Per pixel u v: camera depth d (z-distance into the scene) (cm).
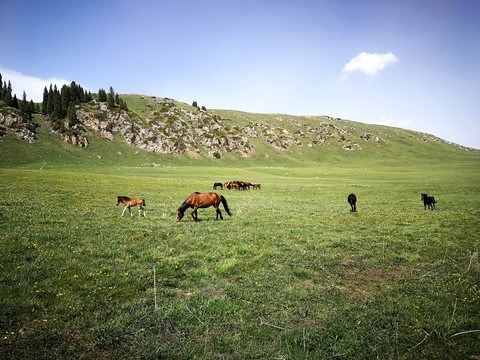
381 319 667
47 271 827
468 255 1184
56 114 13738
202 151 16925
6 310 597
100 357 504
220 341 565
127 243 1217
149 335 578
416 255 1184
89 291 727
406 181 7119
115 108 16638
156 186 4756
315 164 18350
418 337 593
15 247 1015
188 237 1370
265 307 709
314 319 669
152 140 15600
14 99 13888
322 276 949
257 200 3534
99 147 13400
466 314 684
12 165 9412
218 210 1955
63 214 1811
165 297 736
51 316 600
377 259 1140
